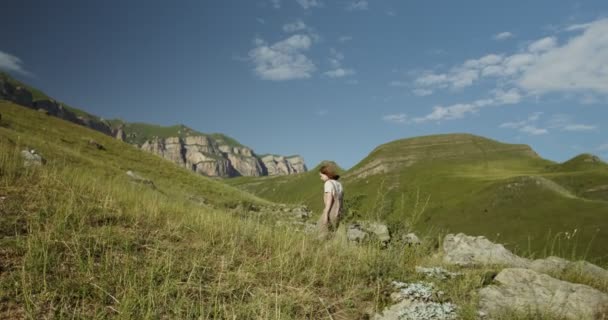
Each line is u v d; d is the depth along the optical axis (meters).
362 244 7.46
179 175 49.78
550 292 5.50
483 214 80.25
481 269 6.65
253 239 7.64
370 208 7.74
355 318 4.95
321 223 8.12
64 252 5.57
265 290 5.38
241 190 56.81
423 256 7.46
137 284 4.94
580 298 5.32
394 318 4.81
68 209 7.05
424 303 5.11
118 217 7.53
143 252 6.13
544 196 78.25
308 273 6.00
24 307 4.15
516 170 151.12
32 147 25.17
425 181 132.00
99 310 4.39
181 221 8.01
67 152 28.25
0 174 9.13
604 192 93.12
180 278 5.30
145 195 10.61
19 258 5.21
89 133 58.69
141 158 53.69
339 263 6.65
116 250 5.93
